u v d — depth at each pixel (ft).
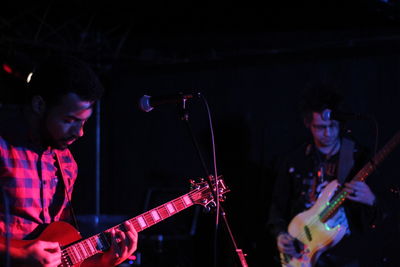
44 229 7.42
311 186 12.15
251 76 14.76
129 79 15.60
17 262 6.76
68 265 7.60
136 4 14.23
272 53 14.56
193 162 15.02
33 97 7.18
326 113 10.43
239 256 8.36
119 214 15.56
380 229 12.69
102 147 15.67
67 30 14.73
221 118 14.89
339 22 14.03
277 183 12.76
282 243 11.91
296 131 14.28
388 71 13.62
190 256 14.80
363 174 11.27
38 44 14.06
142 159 15.49
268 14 14.17
